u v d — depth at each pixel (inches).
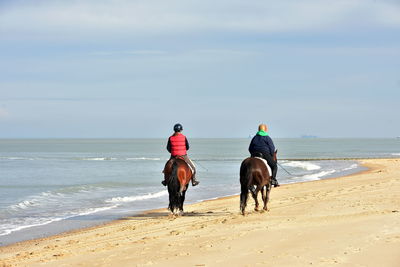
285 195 833.5
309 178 1315.2
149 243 425.1
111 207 791.7
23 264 371.9
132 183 1244.5
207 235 446.0
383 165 1822.1
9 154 3592.5
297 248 354.3
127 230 541.0
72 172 1686.8
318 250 344.2
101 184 1208.2
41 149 5196.9
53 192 1026.1
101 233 534.0
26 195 996.6
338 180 1096.2
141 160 2628.0
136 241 443.2
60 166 2062.0
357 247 346.0
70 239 510.9
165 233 489.7
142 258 360.8
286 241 382.3
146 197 925.2
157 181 1302.9
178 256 358.3
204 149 5064.0
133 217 672.4
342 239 373.7
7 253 450.9
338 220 482.0
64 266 351.3
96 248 425.1
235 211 647.1
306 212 572.4
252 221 526.3
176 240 429.7
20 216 700.0
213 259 339.9
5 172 1694.1
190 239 429.1
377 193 736.3
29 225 622.2
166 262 340.8
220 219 566.3
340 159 2420.0
